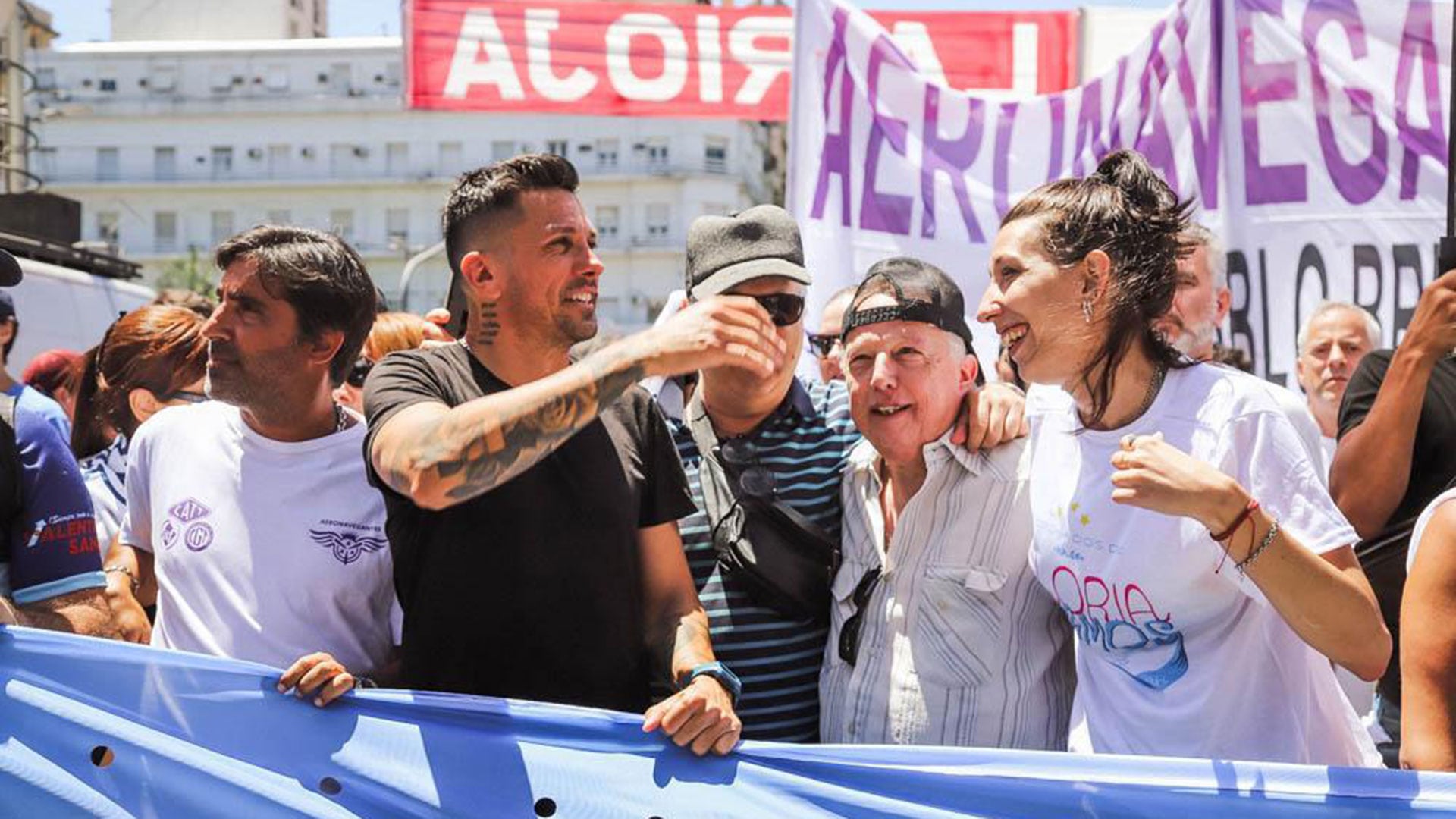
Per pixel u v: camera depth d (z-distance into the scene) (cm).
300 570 279
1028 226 251
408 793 236
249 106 7612
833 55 528
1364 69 497
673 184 7250
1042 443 268
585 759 237
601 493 257
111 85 7681
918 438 274
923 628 276
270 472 284
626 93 600
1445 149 490
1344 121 499
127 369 385
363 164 7556
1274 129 506
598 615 256
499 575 251
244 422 290
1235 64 508
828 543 291
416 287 7569
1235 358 484
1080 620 262
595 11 600
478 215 256
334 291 281
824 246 526
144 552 310
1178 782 228
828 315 396
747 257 301
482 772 237
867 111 528
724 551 292
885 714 276
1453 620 229
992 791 232
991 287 258
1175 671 252
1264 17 505
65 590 271
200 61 7656
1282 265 506
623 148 7294
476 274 256
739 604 292
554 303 255
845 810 234
